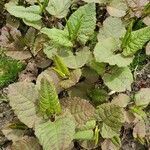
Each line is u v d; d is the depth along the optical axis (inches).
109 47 24.7
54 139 21.5
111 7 27.6
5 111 26.5
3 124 26.2
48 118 22.6
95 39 27.7
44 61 26.7
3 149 25.3
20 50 26.5
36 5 27.9
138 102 25.2
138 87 27.7
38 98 22.9
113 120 23.6
